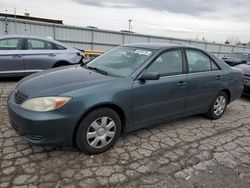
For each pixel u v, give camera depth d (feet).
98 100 9.69
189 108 13.57
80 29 68.95
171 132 13.12
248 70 22.17
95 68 12.59
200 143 12.03
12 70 22.21
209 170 9.72
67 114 9.18
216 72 14.73
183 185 8.68
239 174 9.60
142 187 8.45
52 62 23.95
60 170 9.06
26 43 22.82
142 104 11.21
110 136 10.61
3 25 59.36
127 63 12.04
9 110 9.87
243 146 12.06
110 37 74.69
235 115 17.03
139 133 12.71
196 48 14.16
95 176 8.86
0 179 8.34
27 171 8.87
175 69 12.64
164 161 10.14
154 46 12.91
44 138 9.14
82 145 9.86
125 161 9.95
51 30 64.95
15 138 11.19
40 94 9.34
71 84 9.94
